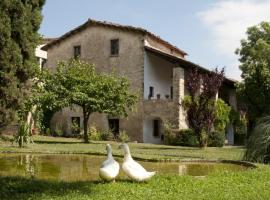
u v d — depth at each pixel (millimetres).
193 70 27781
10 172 11273
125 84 27203
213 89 24328
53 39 41719
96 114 35281
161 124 34500
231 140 35031
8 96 13539
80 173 11336
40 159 15039
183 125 31594
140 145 26859
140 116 33312
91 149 19672
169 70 36375
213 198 7684
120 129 34219
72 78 26297
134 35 34312
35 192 7777
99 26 35969
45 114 36344
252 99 30312
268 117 14844
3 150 17172
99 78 26969
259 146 14203
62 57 37562
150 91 34375
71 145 22906
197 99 25234
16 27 13586
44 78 26078
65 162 14180
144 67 33688
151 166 13633
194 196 7789
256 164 12812
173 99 31625
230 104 36094
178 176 9641
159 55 32406
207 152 20875
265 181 9727
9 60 13367
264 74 29984
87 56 36344
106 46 35531
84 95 25969
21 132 19719
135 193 7844
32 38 14172
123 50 34719
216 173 10492
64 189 7980
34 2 14250
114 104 26734
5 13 13125
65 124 36188
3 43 13109
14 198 7285
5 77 13312
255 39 41438
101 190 7980
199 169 12945
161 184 8742
